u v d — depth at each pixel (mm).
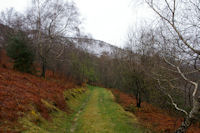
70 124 6793
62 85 15656
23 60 13930
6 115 4375
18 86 8047
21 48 13953
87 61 42000
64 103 9984
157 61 6414
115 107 11414
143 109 10500
